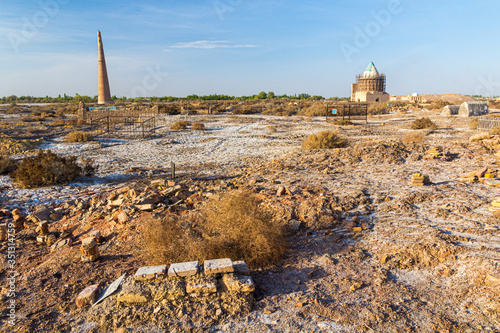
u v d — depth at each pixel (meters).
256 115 57.41
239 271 4.90
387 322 3.96
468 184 10.34
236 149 22.62
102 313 4.34
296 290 4.88
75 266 6.00
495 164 12.73
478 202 8.40
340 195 9.37
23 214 9.48
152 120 44.88
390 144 16.73
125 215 7.89
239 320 4.12
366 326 3.89
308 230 7.38
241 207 6.67
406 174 11.88
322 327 3.93
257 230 5.96
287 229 7.34
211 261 5.03
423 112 55.97
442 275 5.10
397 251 5.88
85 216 8.85
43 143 25.44
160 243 5.86
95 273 5.68
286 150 20.97
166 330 3.94
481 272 4.84
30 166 13.19
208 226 6.59
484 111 43.03
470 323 3.90
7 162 15.99
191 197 9.30
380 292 4.70
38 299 4.89
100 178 14.59
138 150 22.86
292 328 3.92
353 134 28.81
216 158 19.48
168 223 6.49
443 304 4.34
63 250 6.97
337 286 4.95
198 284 4.52
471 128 29.19
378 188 10.18
